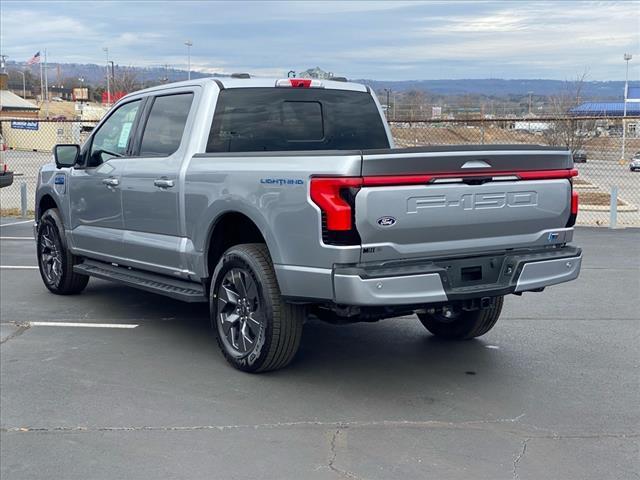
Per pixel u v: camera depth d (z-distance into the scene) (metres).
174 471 4.06
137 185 6.68
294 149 6.63
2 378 5.61
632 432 4.57
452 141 28.75
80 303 8.12
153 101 6.86
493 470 4.04
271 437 4.50
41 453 4.30
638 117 16.20
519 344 6.54
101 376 5.66
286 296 5.16
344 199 4.69
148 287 6.62
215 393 5.27
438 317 6.68
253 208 5.32
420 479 3.94
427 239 4.95
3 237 13.46
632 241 13.06
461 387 5.39
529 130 28.11
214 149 6.19
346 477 3.97
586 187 26.56
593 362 6.00
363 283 4.66
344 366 5.89
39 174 8.67
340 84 7.01
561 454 4.25
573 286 9.11
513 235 5.37
